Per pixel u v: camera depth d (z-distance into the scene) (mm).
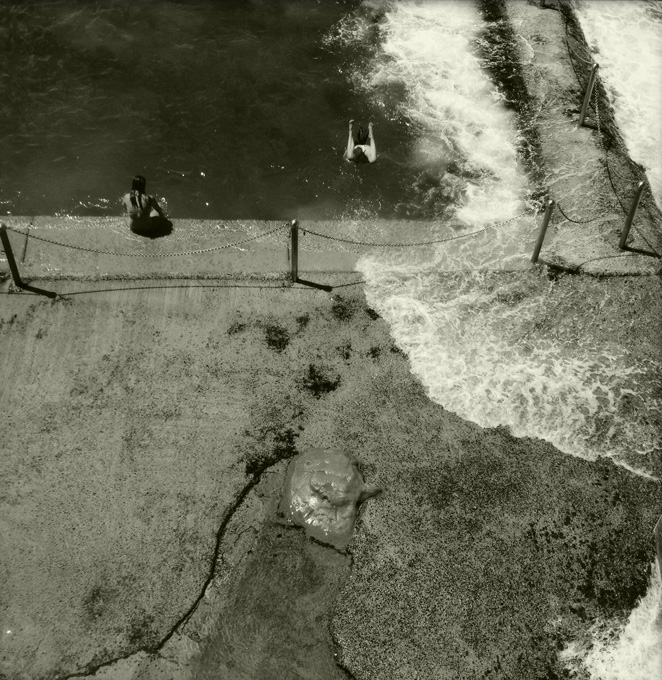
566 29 13070
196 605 6254
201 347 8039
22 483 6883
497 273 9039
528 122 11234
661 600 6574
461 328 8477
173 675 5895
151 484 6949
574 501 7105
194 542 6602
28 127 10531
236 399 7637
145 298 8430
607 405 7883
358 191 9961
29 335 7988
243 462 7160
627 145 11141
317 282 8789
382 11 13102
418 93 11555
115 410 7461
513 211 9844
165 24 12352
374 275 8930
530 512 6996
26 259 8688
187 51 11891
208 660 5973
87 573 6367
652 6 14039
